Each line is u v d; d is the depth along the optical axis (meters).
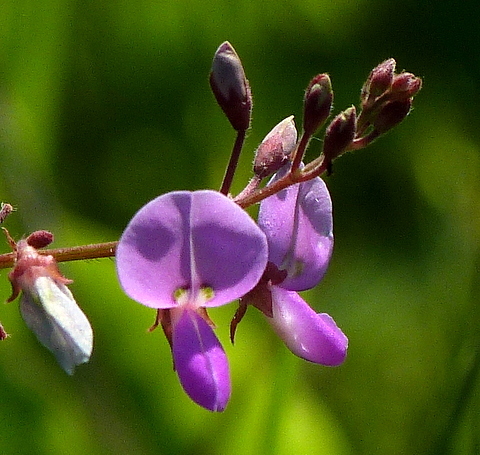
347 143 0.15
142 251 0.15
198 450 0.17
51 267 0.15
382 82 0.15
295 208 0.15
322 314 0.16
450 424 0.18
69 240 0.18
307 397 0.18
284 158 0.15
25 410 0.17
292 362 0.17
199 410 0.17
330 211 0.15
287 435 0.18
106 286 0.17
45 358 0.17
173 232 0.15
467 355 0.18
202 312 0.15
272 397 0.17
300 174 0.15
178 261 0.15
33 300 0.15
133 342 0.17
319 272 0.15
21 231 0.18
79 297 0.17
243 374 0.18
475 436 0.18
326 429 0.18
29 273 0.15
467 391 0.18
